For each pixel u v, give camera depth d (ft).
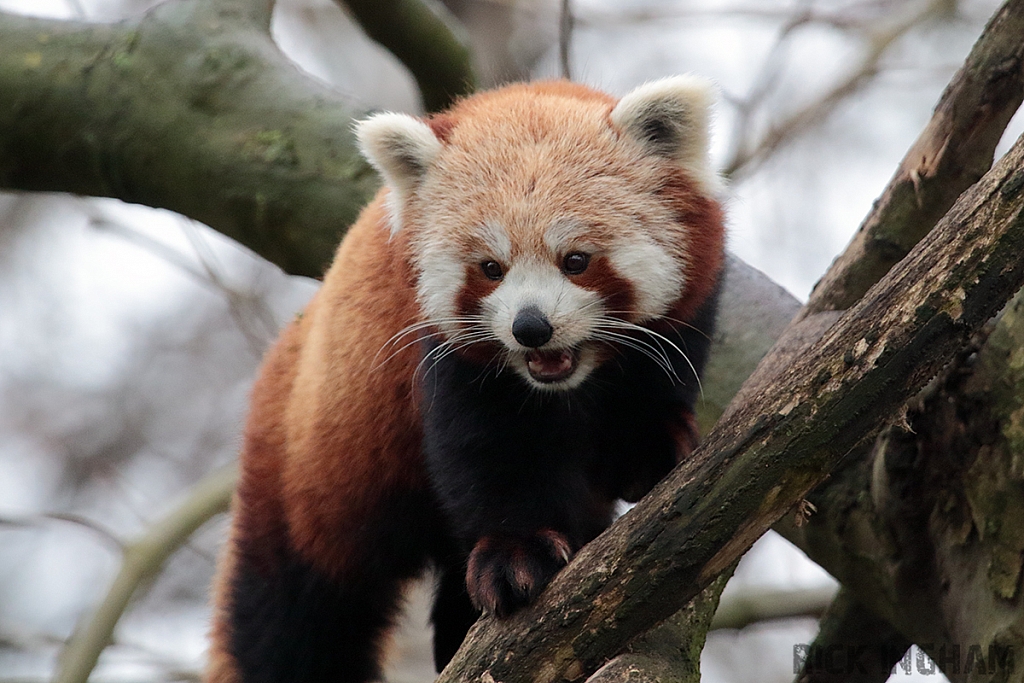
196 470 65.41
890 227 24.86
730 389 29.99
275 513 30.53
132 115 35.27
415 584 32.22
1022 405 21.98
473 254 23.57
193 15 36.47
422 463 27.22
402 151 24.77
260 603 31.09
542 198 23.36
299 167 33.60
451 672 19.62
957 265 17.25
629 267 23.50
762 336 30.45
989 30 22.84
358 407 27.14
